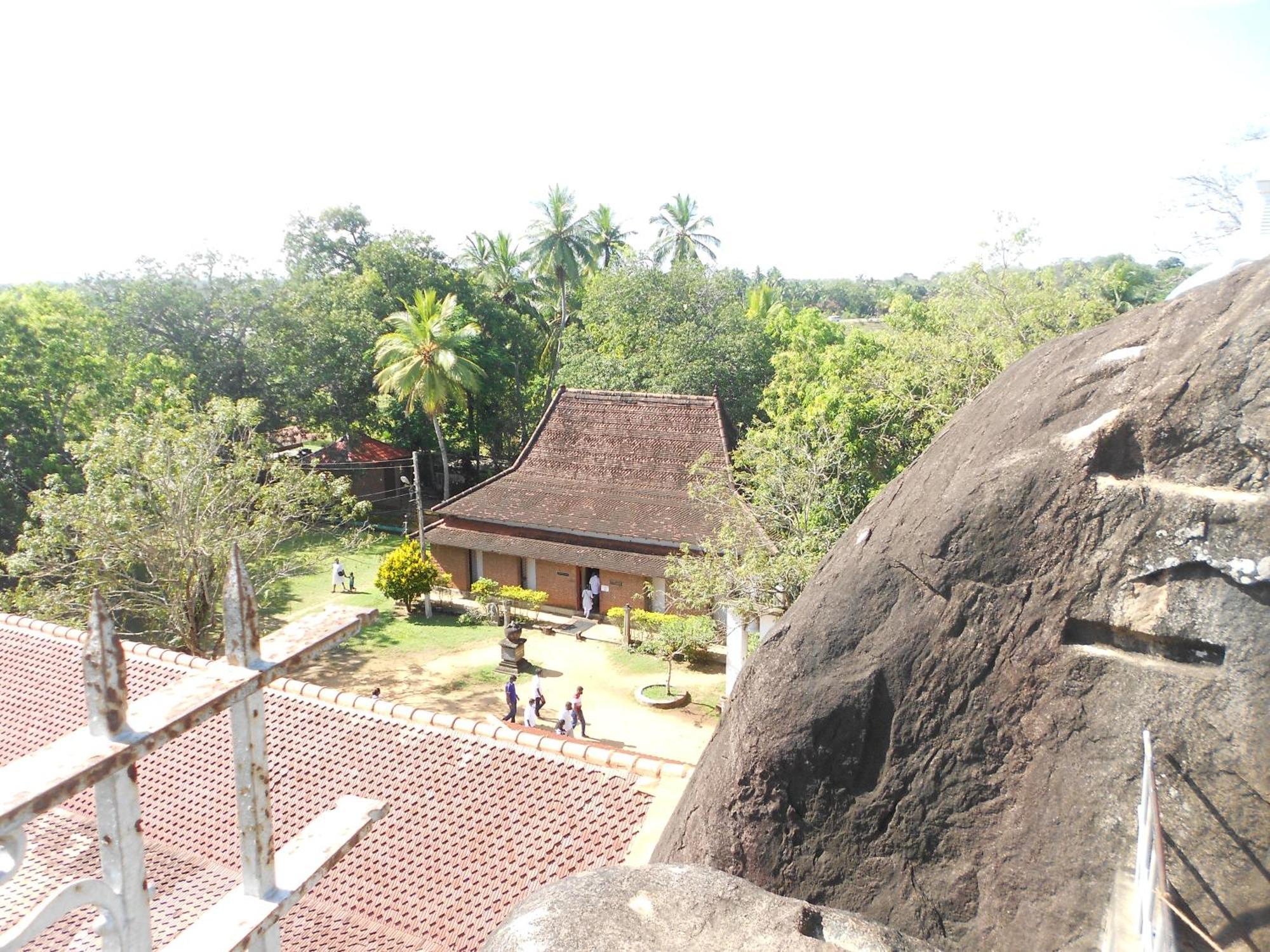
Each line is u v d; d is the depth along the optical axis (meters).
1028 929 4.17
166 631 22.16
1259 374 3.99
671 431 27.92
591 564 26.09
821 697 4.95
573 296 53.97
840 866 4.79
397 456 41.91
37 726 11.07
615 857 8.43
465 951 7.89
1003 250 24.41
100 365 29.02
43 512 19.61
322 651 2.79
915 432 23.56
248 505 22.52
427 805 9.45
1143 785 3.66
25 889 7.83
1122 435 4.36
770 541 19.95
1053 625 4.42
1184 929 3.67
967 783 4.55
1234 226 22.22
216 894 8.31
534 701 19.92
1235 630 3.93
